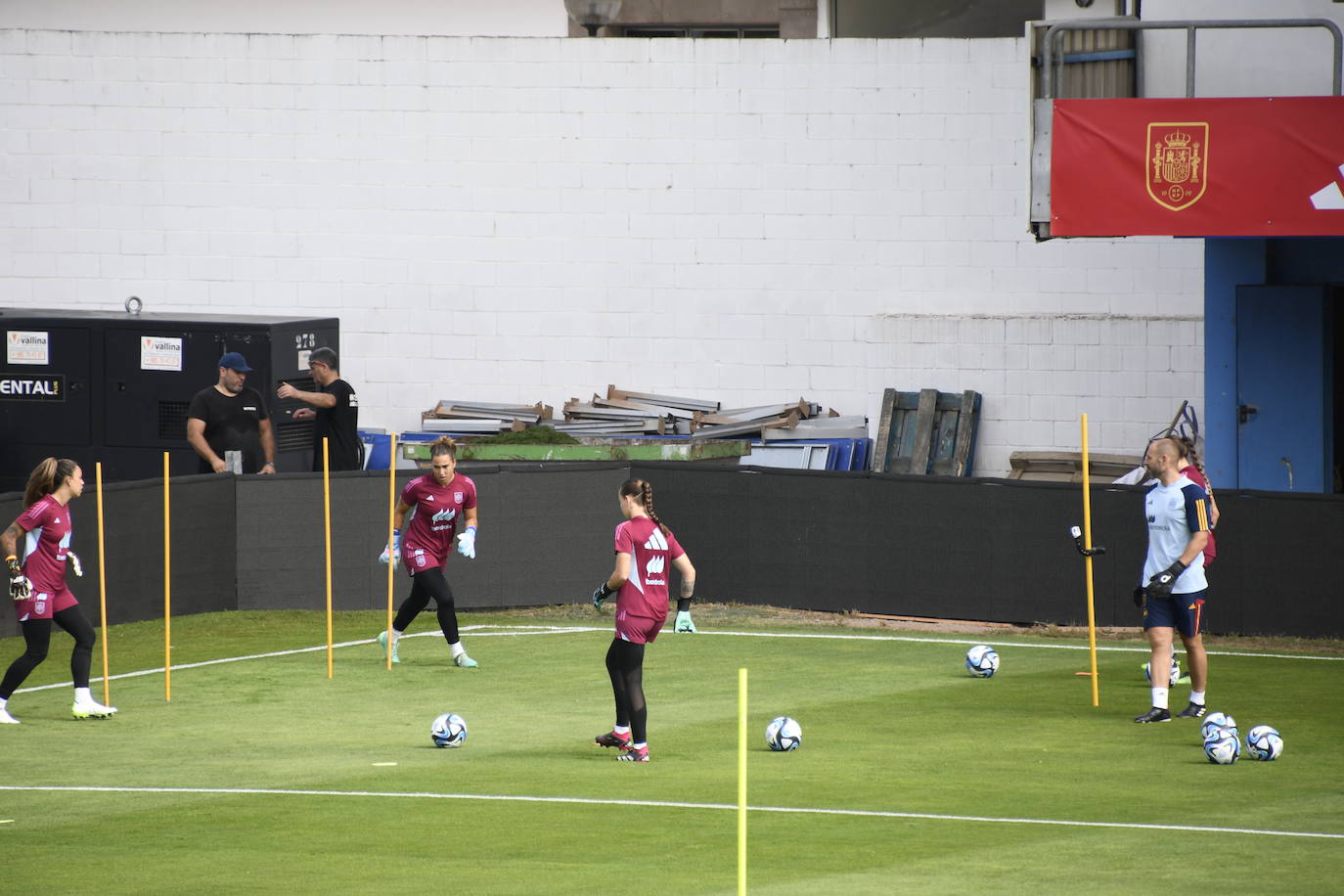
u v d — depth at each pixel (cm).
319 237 9738
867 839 3606
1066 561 6925
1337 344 7956
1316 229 6719
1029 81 7006
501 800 4025
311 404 8031
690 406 9438
